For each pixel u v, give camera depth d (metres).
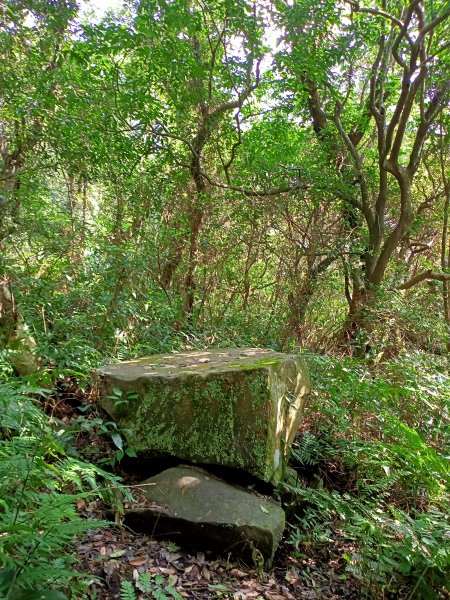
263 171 8.09
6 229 5.82
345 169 8.89
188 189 7.96
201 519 2.99
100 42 6.47
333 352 7.13
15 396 2.46
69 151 6.67
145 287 6.30
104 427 3.38
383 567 2.92
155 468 3.49
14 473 2.09
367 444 4.15
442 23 8.66
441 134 9.72
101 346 4.78
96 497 3.10
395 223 10.10
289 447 3.84
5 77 6.42
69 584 2.03
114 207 7.38
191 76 7.12
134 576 2.62
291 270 7.55
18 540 1.74
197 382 3.45
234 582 2.82
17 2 5.91
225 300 7.78
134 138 7.29
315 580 3.09
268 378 3.45
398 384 5.37
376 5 9.02
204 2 7.00
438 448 4.59
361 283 8.36
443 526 3.04
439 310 9.46
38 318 4.64
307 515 3.56
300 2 6.93
